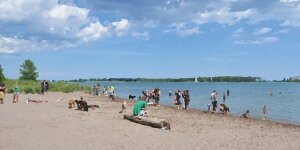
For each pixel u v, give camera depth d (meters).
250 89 149.25
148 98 46.22
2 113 28.88
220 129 23.41
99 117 27.75
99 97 61.16
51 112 30.48
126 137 18.83
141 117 24.38
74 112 31.09
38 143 16.56
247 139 19.47
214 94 38.41
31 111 30.94
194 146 16.92
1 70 76.56
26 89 65.94
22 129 20.50
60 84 85.44
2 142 16.56
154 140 18.20
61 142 16.97
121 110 33.69
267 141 18.97
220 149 16.42
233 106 53.66
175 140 18.39
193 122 27.09
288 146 17.59
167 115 32.28
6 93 60.59
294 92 116.12
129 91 120.25
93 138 18.27
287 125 27.52
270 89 149.12
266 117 37.31
